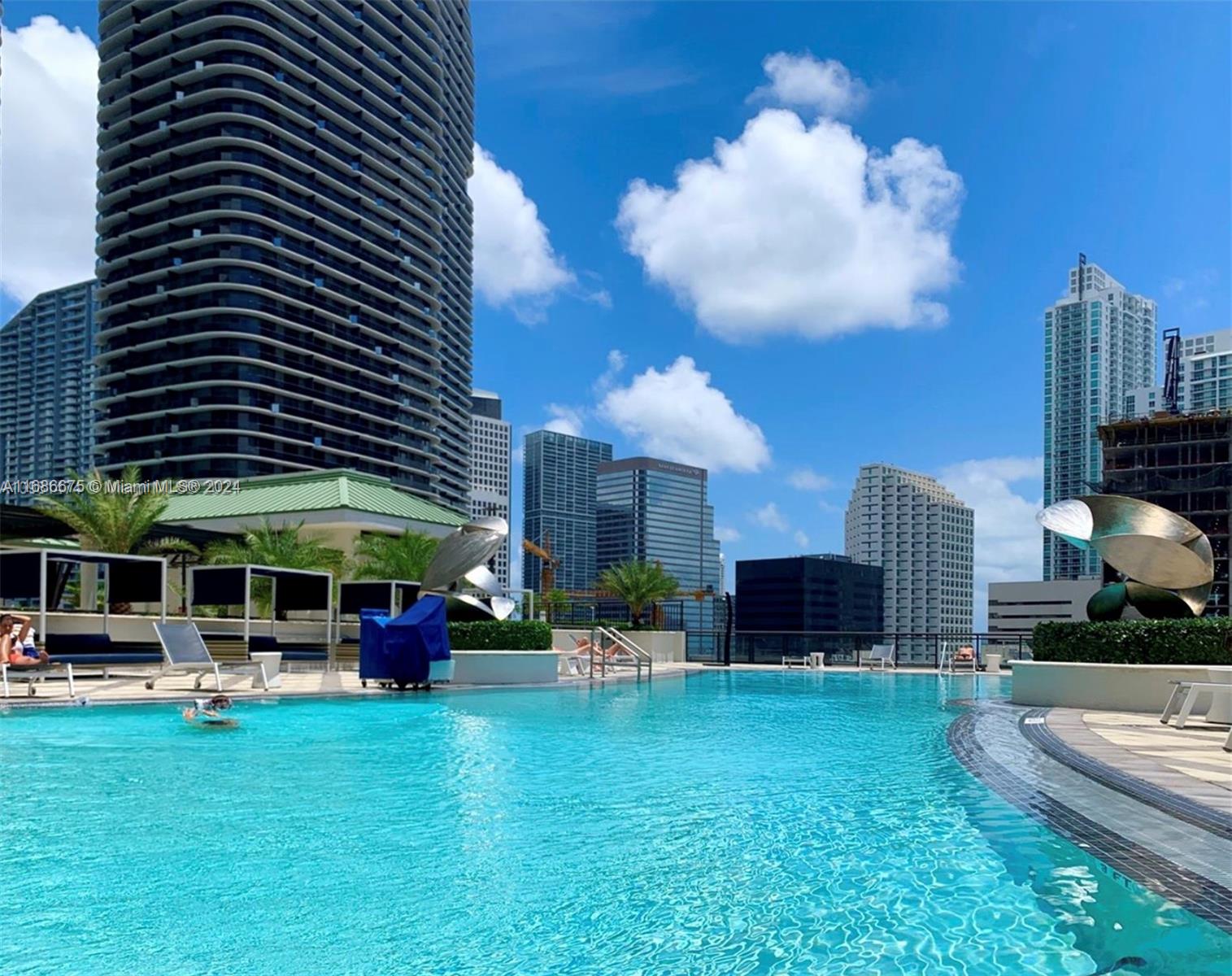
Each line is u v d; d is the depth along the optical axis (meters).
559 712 12.74
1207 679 11.27
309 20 99.12
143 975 3.22
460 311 126.50
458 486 124.25
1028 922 3.79
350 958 3.41
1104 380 145.25
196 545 32.94
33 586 17.81
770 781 7.03
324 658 23.89
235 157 90.81
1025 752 8.13
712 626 33.91
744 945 3.56
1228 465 83.25
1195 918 3.79
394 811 5.83
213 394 86.75
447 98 121.81
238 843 4.98
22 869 4.45
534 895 4.14
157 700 12.19
